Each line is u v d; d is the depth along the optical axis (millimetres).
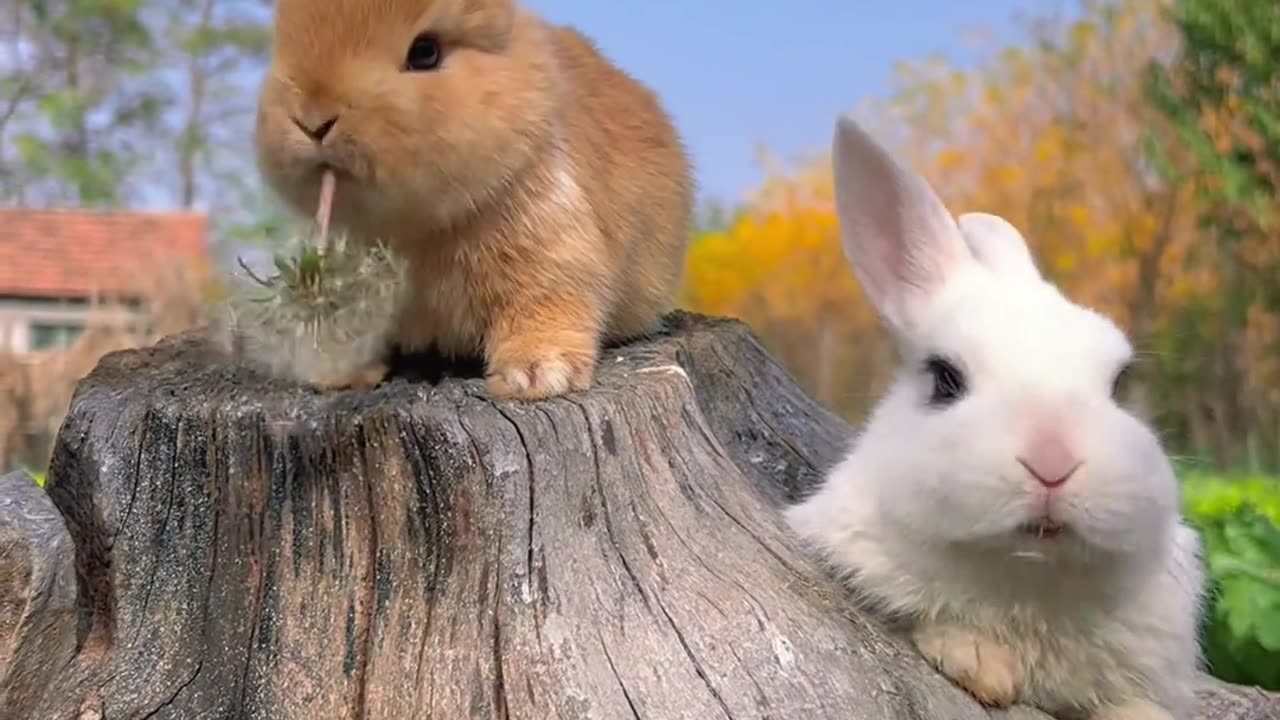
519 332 416
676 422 410
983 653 365
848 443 501
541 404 384
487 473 356
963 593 363
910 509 354
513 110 391
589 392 398
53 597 419
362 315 387
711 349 518
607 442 381
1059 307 379
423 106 371
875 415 409
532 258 414
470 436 358
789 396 579
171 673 361
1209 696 459
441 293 418
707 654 347
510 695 338
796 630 357
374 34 372
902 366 402
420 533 358
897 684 351
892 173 405
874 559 374
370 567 361
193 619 367
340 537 363
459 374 429
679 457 403
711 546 381
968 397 354
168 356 446
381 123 366
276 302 385
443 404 374
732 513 399
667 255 493
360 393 387
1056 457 325
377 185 375
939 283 398
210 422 372
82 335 1521
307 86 367
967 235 440
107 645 377
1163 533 349
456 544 356
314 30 371
